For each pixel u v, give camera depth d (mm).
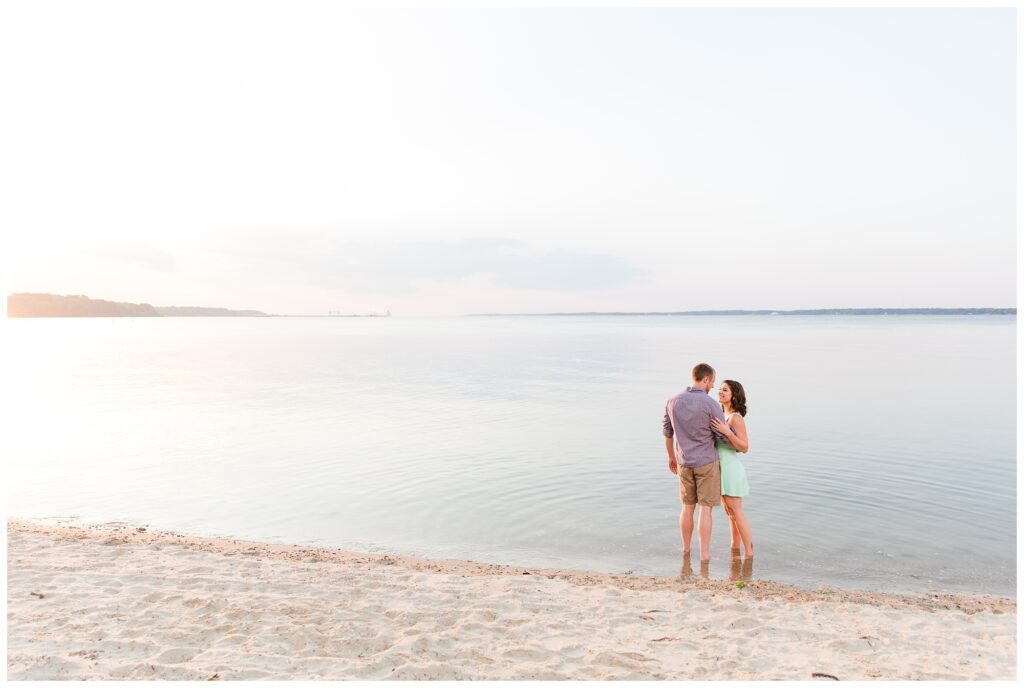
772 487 10414
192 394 24312
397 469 11922
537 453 13312
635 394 24250
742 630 5328
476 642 4863
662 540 8242
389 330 138750
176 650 4477
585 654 4691
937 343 61875
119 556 7066
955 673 4434
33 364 40750
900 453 12906
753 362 38281
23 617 5129
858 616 5723
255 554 7340
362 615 5375
